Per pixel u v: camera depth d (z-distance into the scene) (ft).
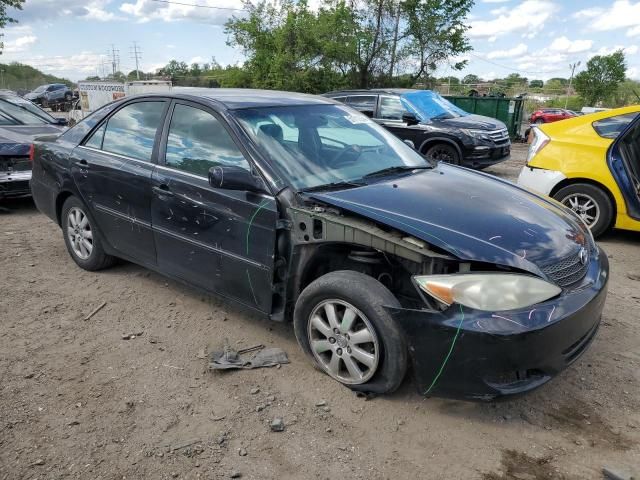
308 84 81.00
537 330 8.52
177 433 9.23
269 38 83.56
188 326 13.03
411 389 10.44
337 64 83.87
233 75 88.17
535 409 10.00
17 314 13.60
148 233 13.46
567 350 9.36
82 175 15.08
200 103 12.76
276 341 12.30
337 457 8.73
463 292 8.76
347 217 10.09
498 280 8.79
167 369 11.17
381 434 9.27
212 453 8.77
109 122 15.08
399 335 9.30
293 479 8.27
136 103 14.48
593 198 20.20
